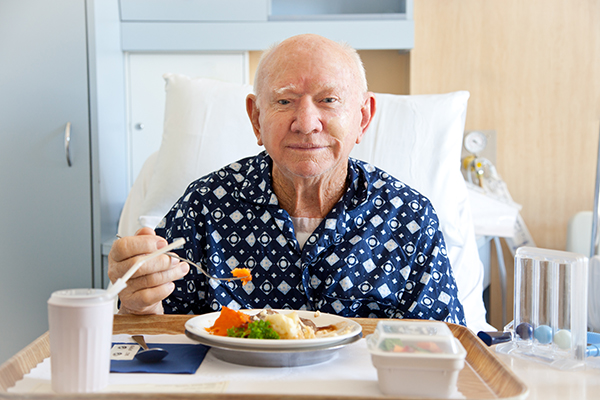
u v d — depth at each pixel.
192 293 1.19
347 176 1.20
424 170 1.74
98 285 2.27
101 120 2.27
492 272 2.62
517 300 0.90
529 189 2.60
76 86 2.21
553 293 0.86
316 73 1.04
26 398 0.57
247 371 0.71
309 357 0.73
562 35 2.54
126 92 2.58
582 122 2.55
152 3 2.49
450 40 2.59
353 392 0.64
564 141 2.57
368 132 1.79
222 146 1.80
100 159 2.25
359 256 1.14
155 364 0.72
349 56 1.11
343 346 0.75
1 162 2.25
